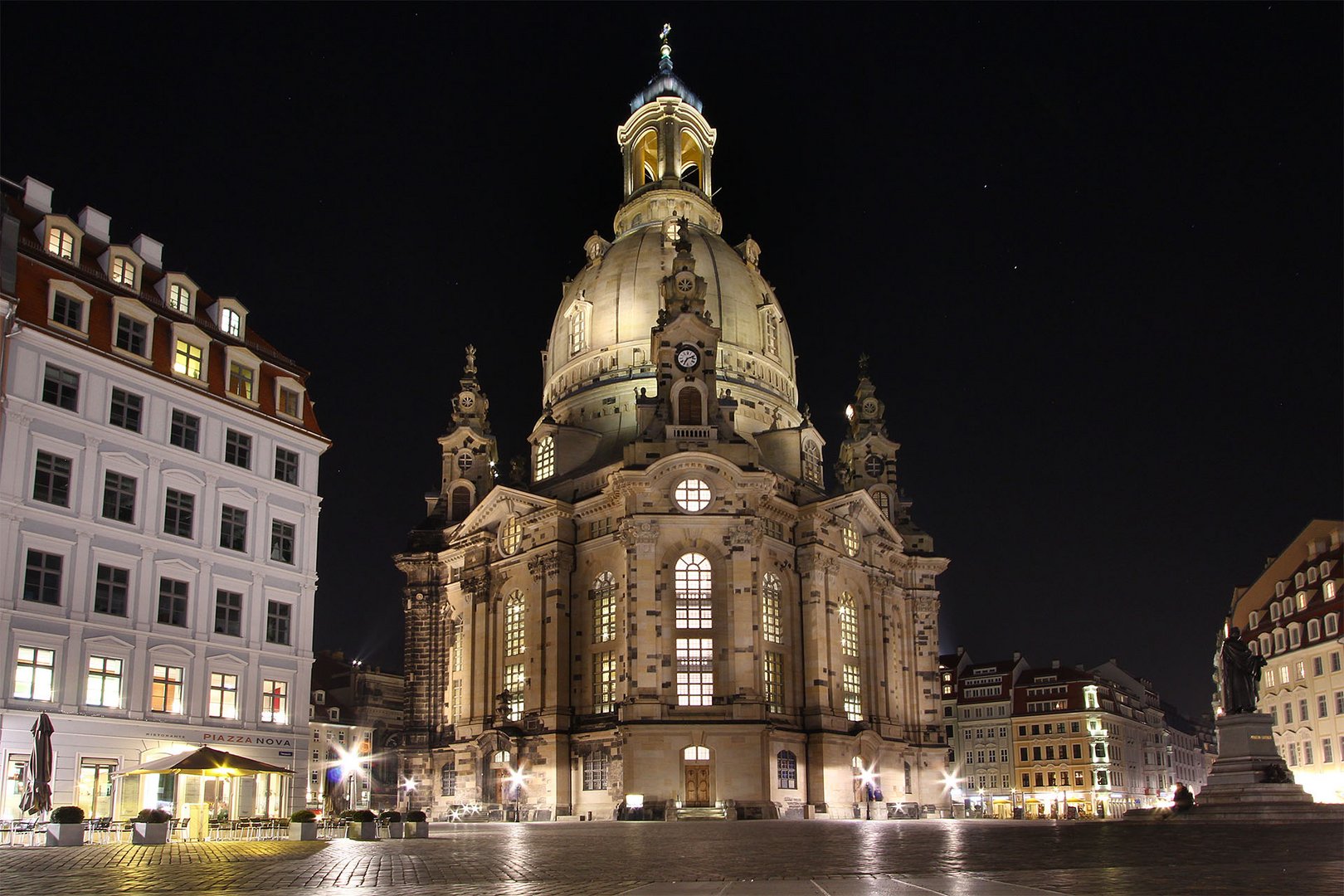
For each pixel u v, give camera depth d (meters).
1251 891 20.42
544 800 99.56
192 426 61.19
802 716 102.94
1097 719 155.00
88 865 31.53
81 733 52.75
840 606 112.62
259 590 62.91
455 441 128.38
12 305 52.94
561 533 106.44
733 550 98.12
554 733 100.25
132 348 59.00
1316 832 44.53
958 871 27.06
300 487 66.81
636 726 92.88
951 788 122.44
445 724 116.12
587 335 125.62
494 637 111.75
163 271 63.47
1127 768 162.00
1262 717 62.59
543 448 119.50
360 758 132.50
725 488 99.81
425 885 24.59
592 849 41.47
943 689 171.62
